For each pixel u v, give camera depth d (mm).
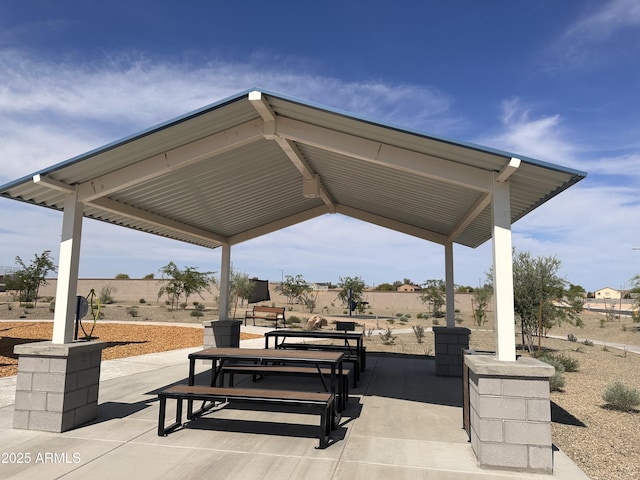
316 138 4980
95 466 4027
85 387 5375
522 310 13992
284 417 5797
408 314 33281
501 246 4551
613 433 5645
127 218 7836
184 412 5895
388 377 9062
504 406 4172
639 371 11016
